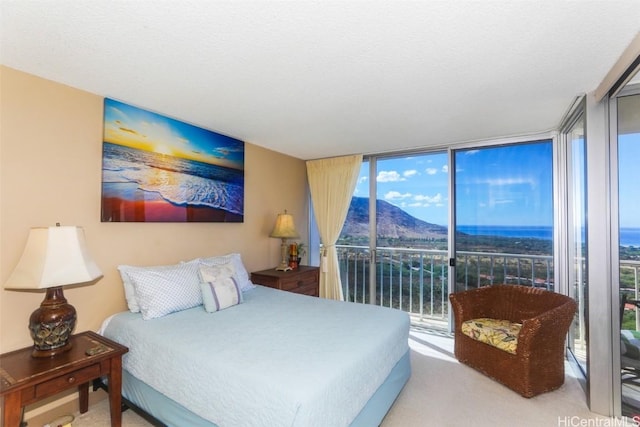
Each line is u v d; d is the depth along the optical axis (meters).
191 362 1.61
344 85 2.03
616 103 2.02
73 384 1.63
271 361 1.55
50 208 1.99
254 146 3.63
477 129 3.02
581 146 2.46
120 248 2.37
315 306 2.52
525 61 1.71
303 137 3.33
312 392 1.31
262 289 3.08
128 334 2.01
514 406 2.16
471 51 1.61
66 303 1.86
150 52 1.64
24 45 1.58
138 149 2.43
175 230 2.76
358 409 1.60
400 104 2.37
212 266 2.65
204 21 1.37
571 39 1.49
